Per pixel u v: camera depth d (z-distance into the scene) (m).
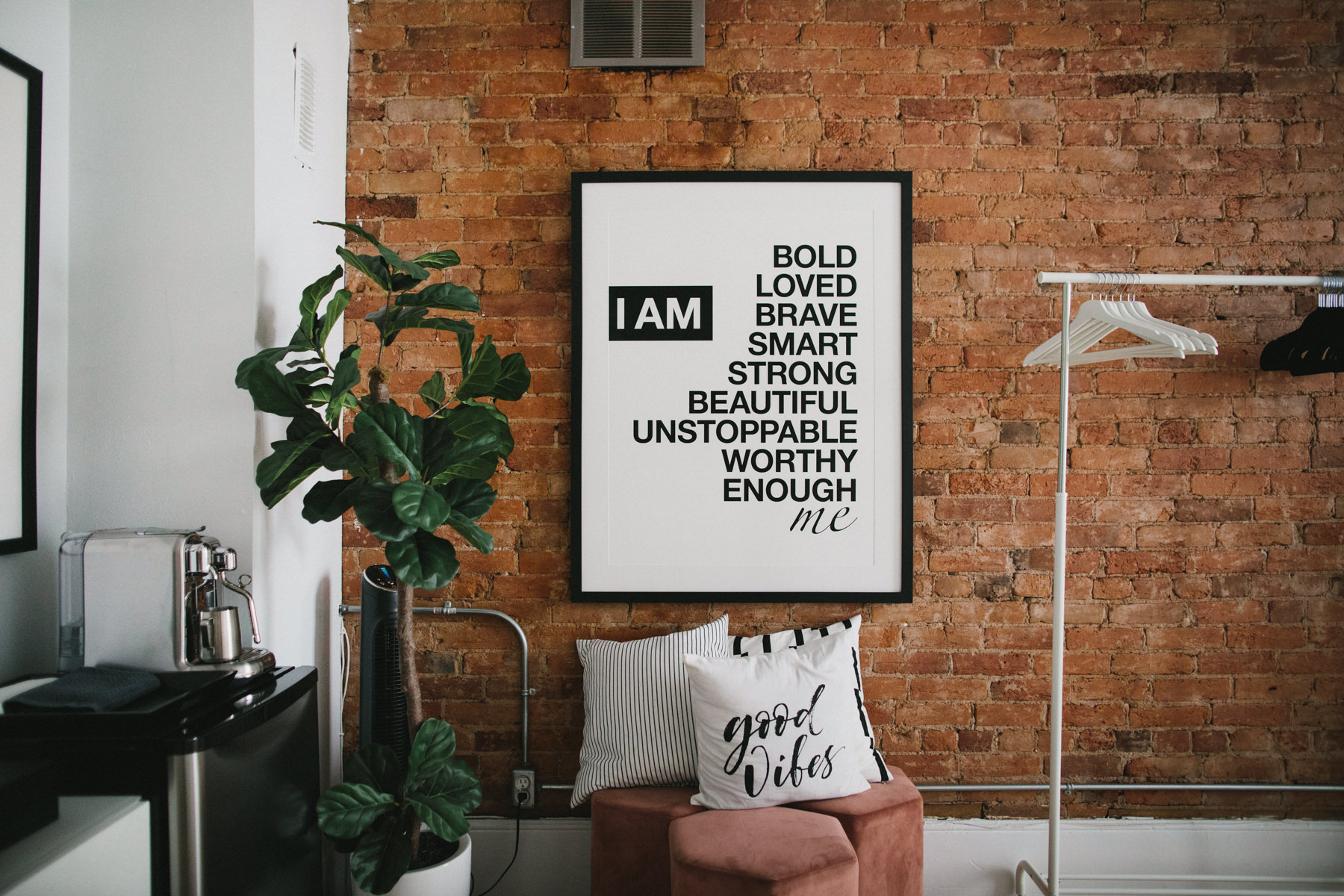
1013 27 2.21
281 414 1.56
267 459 1.51
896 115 2.22
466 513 1.58
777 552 2.19
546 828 2.18
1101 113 2.21
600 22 2.20
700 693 1.83
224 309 1.69
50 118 1.64
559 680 2.21
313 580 2.04
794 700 1.81
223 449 1.70
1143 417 2.21
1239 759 2.21
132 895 1.16
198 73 1.69
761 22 2.21
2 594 1.54
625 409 2.19
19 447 1.51
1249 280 1.79
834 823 1.67
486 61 2.22
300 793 1.56
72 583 1.50
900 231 2.19
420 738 1.66
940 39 2.21
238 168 1.69
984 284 2.22
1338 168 2.21
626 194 2.19
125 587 1.45
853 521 2.20
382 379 1.70
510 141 2.22
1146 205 2.21
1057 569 1.84
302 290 1.94
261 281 1.73
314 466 1.59
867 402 2.20
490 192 2.22
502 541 2.21
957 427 2.22
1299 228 2.21
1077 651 2.21
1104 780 2.21
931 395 2.22
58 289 1.67
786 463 2.20
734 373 2.20
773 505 2.20
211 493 1.70
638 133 2.22
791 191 2.19
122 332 1.69
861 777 1.83
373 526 1.42
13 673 1.56
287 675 1.60
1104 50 2.21
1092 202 2.21
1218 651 2.20
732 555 2.19
